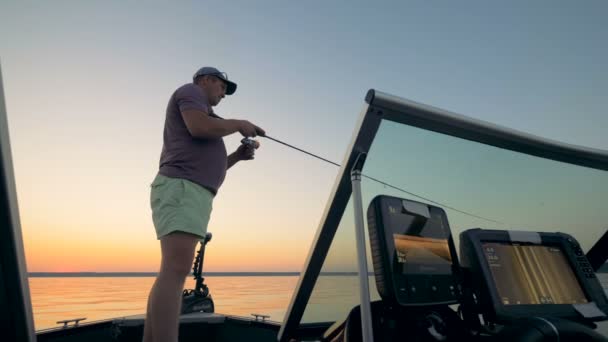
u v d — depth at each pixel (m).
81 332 1.51
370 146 0.77
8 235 0.50
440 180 0.92
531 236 0.79
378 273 0.68
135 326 1.62
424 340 0.70
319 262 0.87
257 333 1.73
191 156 1.15
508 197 1.01
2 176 0.49
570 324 0.53
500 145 0.93
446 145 0.88
